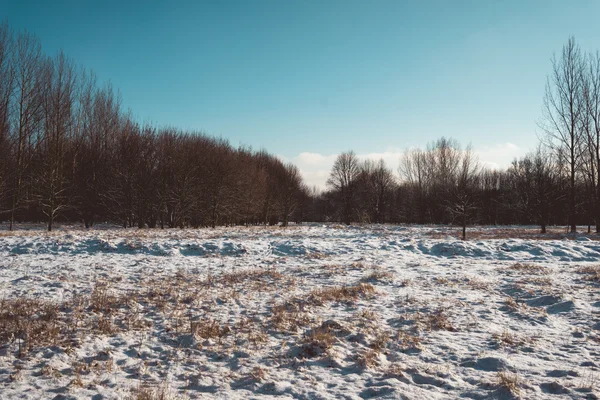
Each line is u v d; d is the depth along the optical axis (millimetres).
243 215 47812
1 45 30203
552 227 44812
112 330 7742
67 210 38531
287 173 63781
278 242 20203
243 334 7785
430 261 16766
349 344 7332
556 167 38500
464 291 11422
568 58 29562
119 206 35281
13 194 29656
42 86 32688
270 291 11203
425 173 70812
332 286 11922
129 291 10773
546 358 6676
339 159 69188
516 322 8664
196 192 38750
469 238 25422
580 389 5391
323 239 22797
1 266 13875
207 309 9367
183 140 39000
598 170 29766
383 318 8961
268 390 5551
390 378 5902
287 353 6902
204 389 5551
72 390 5344
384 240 21797
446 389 5582
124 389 5457
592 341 7434
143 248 17562
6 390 5309
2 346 6730
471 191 52031
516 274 13805
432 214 65750
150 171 35156
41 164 32750
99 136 38938
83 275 12727
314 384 5738
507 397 5238
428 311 9398
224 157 43188
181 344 7219
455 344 7383
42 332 7363
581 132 29719
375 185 73188
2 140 30766
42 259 15320
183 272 13734
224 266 15164
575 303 9688
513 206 57656
